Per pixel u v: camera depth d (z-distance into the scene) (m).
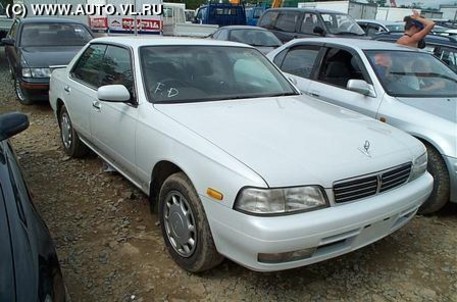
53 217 3.67
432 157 3.84
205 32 17.86
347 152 2.70
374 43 5.28
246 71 3.96
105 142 3.94
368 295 2.79
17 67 7.61
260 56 4.29
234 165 2.44
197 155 2.67
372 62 4.72
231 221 2.41
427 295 2.82
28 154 5.27
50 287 1.81
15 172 2.47
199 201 2.69
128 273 2.92
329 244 2.51
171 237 3.01
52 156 5.21
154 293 2.73
